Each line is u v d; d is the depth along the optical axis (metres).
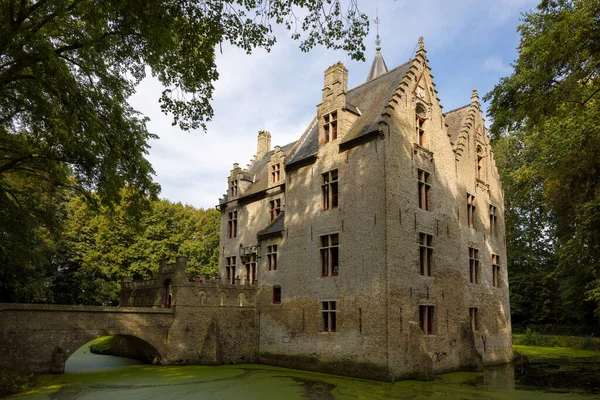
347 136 25.94
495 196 32.34
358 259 23.31
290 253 27.98
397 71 27.98
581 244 27.61
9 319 21.78
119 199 18.95
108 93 17.80
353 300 23.16
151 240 50.00
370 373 21.52
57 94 14.93
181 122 16.59
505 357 29.31
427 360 21.19
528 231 45.91
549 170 23.42
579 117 20.64
